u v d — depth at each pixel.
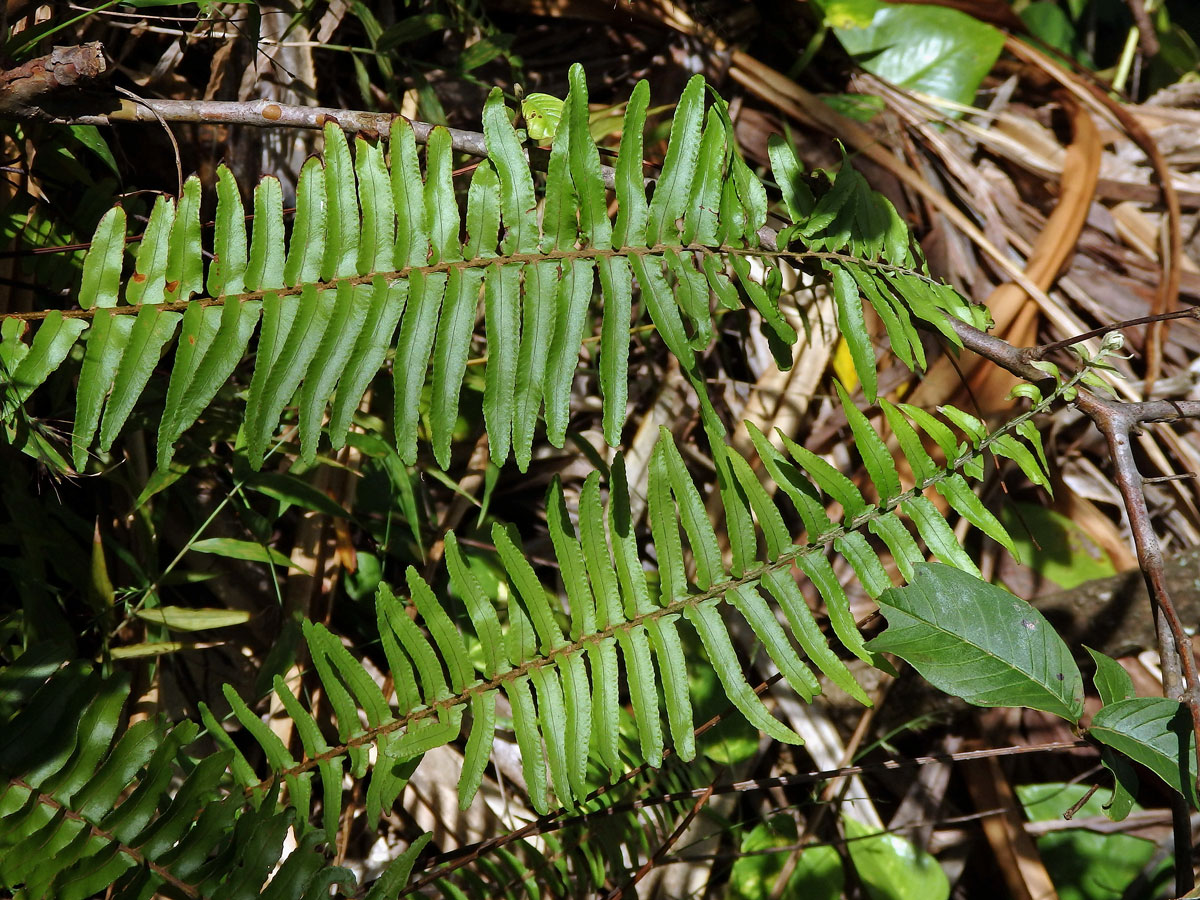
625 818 0.96
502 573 1.09
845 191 0.87
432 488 1.12
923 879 1.07
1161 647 0.83
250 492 1.04
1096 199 1.40
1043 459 0.86
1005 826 1.09
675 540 0.85
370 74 1.18
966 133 1.40
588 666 0.94
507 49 1.09
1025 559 1.17
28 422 0.87
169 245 0.79
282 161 1.05
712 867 1.05
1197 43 1.72
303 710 0.85
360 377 0.80
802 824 1.08
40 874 0.76
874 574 0.86
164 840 0.78
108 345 0.78
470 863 0.95
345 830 0.99
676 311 0.83
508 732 1.06
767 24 1.34
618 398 0.82
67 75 0.81
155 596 0.96
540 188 1.06
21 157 0.95
